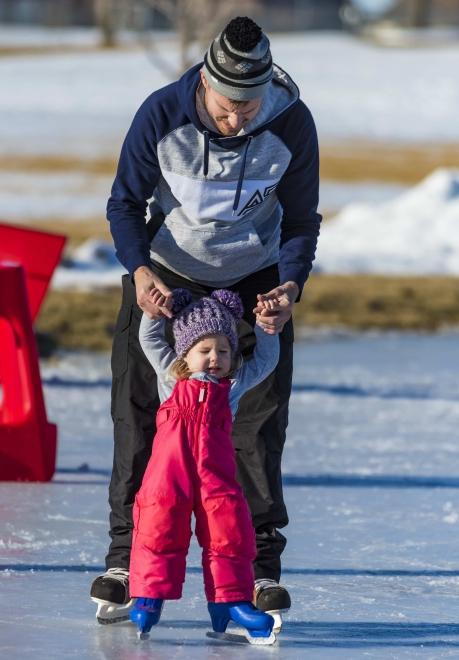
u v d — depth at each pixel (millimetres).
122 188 11617
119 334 11906
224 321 11109
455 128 99625
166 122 11281
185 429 10945
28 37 179625
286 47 160625
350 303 39875
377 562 14617
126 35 173250
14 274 18422
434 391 28297
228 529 10812
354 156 82312
